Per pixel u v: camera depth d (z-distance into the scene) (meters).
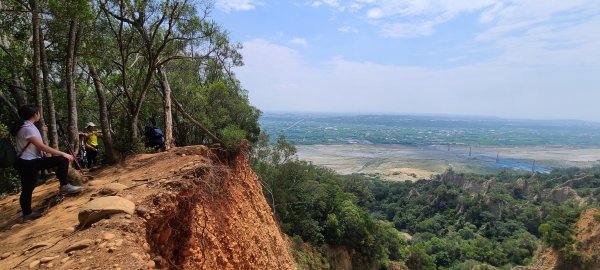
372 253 40.22
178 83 18.08
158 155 9.70
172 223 5.56
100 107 10.45
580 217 42.22
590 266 36.78
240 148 12.21
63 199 6.59
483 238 61.69
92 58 11.03
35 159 5.86
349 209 38.44
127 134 14.56
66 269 3.46
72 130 9.81
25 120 5.76
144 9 10.20
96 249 3.83
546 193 76.31
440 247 59.94
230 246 7.36
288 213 34.22
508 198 74.88
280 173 35.06
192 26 10.97
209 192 7.13
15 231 5.30
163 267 4.48
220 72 23.48
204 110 18.88
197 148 9.81
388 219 83.62
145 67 14.19
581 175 83.94
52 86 14.32
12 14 10.88
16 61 11.37
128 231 4.31
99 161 12.91
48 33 11.05
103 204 4.71
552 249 41.44
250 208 10.41
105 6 10.38
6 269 3.77
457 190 83.69
